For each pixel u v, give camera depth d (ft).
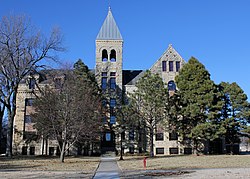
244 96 155.74
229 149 177.99
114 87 181.47
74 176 69.56
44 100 125.59
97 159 131.64
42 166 96.07
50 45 140.56
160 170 81.92
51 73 148.77
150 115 138.10
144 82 139.23
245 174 68.69
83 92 123.24
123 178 66.44
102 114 157.17
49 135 131.23
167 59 182.91
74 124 114.42
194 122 150.71
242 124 153.79
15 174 72.95
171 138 171.73
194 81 152.66
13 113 138.72
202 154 160.66
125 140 169.68
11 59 132.05
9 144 137.59
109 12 196.75
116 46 186.70
